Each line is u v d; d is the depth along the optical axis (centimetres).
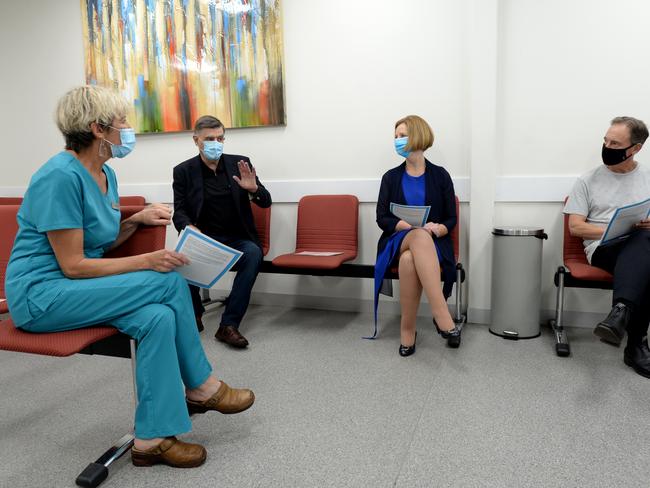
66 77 359
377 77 289
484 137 264
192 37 318
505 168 272
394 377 202
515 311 246
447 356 225
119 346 143
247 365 220
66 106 138
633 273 187
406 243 227
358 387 193
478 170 267
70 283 135
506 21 262
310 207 295
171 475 138
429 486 129
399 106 287
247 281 251
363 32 288
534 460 140
